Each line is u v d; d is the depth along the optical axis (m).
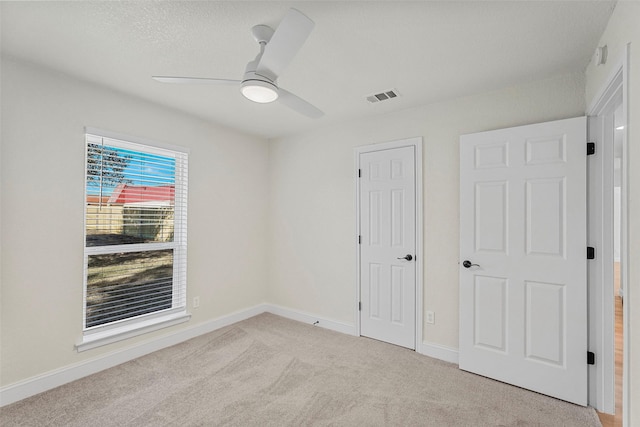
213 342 3.01
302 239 3.68
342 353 2.78
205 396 2.11
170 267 3.05
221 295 3.44
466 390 2.19
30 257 2.12
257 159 3.87
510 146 2.29
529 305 2.21
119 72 2.21
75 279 2.33
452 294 2.65
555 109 2.23
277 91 1.71
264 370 2.47
